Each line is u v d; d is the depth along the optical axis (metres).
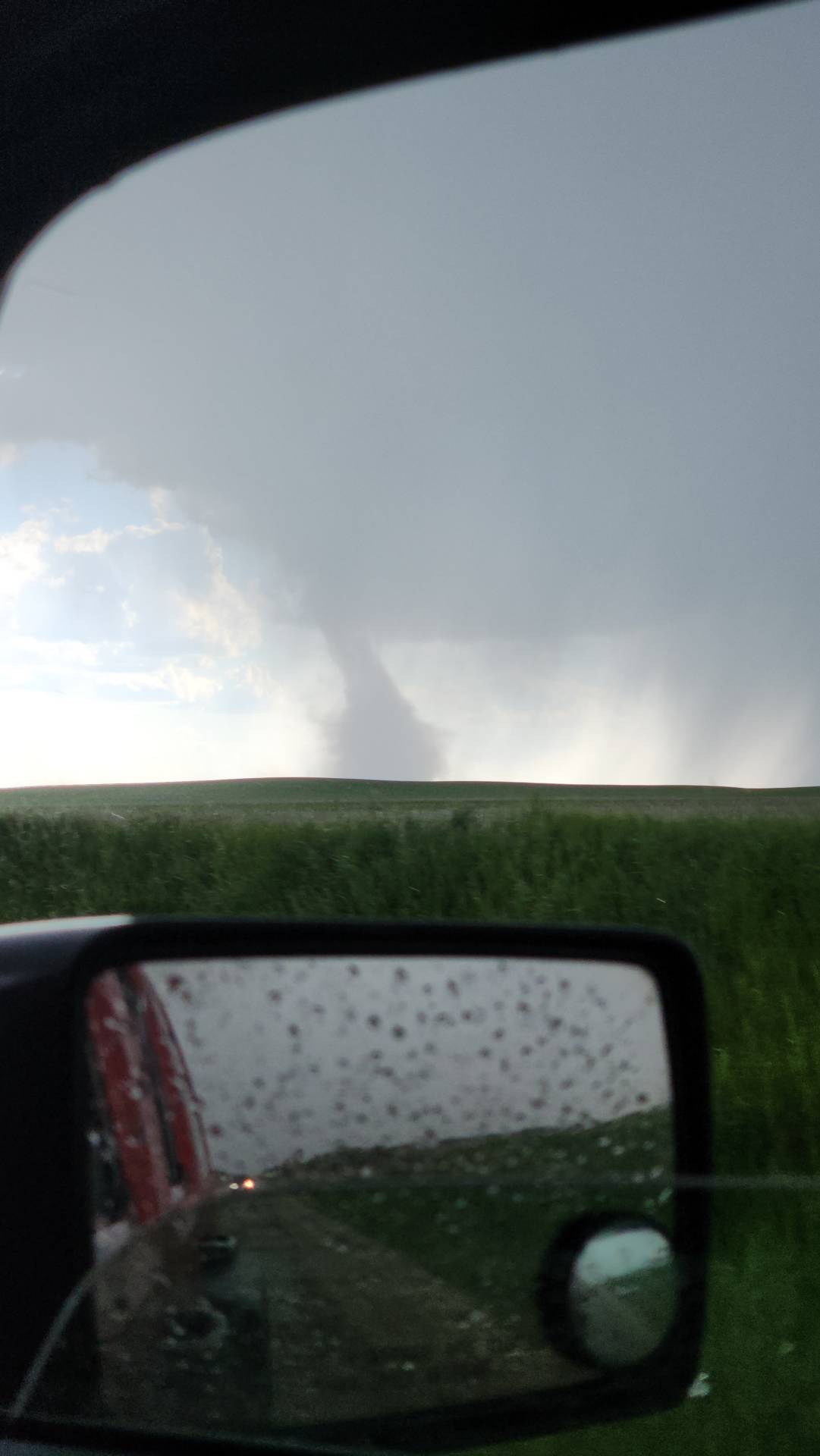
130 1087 1.32
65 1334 1.23
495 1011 1.43
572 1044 1.46
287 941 1.38
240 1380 1.26
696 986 1.54
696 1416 2.66
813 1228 2.44
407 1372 1.29
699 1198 1.44
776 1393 2.68
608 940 1.51
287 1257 1.30
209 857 14.41
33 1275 1.23
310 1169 1.32
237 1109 1.33
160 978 1.37
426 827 13.95
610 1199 1.39
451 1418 1.29
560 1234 1.35
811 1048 6.15
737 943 9.66
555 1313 1.33
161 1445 1.22
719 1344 2.78
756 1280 2.57
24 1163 1.25
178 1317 1.26
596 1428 2.57
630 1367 1.35
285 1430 1.26
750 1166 5.05
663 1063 1.51
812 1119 5.41
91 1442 1.21
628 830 13.34
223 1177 1.30
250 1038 1.36
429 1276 1.32
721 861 11.80
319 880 13.50
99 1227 1.25
